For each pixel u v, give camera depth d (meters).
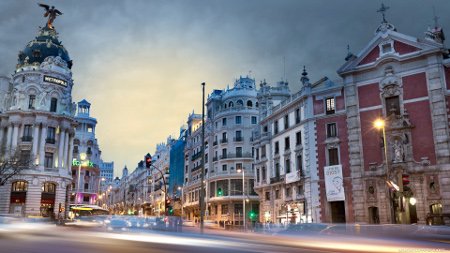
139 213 151.38
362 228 18.75
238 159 84.94
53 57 84.31
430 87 46.06
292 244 14.62
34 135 78.56
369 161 48.53
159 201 125.56
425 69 46.81
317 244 14.47
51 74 82.81
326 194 50.88
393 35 49.03
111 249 12.72
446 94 45.28
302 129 55.88
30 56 84.69
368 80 50.44
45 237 15.31
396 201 46.03
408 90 47.47
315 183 52.44
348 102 51.19
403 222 41.41
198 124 105.31
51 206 78.50
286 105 60.03
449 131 44.41
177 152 113.38
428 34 48.50
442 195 43.28
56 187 79.50
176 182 110.81
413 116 46.62
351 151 49.88
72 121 85.00
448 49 48.06
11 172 74.25
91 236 16.30
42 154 78.44
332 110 53.16
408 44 48.12
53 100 82.88
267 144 65.31
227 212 83.69
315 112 54.53
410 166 45.53
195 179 99.56
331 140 51.91
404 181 34.25
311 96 55.16
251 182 84.06
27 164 71.88
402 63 48.38
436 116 45.19
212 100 96.06
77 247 13.03
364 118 49.88
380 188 47.06
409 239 15.75
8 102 83.06
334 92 53.12
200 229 26.95
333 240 15.48
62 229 17.83
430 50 46.16
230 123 87.94
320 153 52.88
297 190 56.34
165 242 14.88
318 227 23.70
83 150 121.69
